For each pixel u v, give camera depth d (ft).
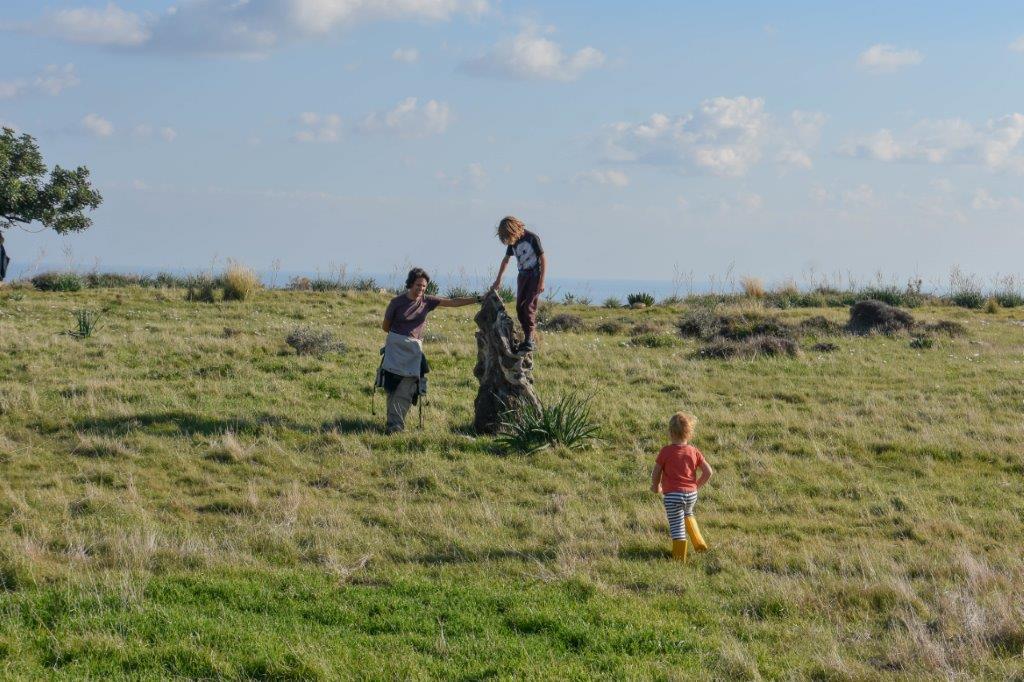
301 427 39.01
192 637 18.72
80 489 30.32
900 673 18.20
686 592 22.86
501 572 24.16
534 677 17.62
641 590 23.29
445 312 84.43
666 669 18.17
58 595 20.65
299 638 18.93
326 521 27.96
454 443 37.35
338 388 47.26
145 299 84.07
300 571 23.59
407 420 41.27
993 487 33.55
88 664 17.46
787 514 30.58
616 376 53.78
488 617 20.77
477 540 26.68
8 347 54.19
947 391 50.60
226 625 19.44
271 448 35.68
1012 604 21.40
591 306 98.32
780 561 25.35
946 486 33.76
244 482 32.04
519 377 39.19
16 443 35.17
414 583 22.63
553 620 20.45
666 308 93.50
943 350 66.18
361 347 60.44
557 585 22.99
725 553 26.04
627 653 19.07
